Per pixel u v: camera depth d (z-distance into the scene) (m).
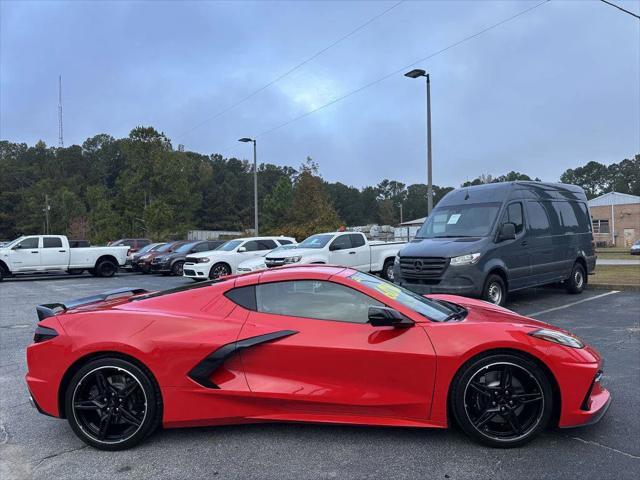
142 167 42.12
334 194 104.00
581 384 3.46
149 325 3.68
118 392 3.65
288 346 3.56
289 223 38.44
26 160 115.75
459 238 9.15
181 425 3.66
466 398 3.49
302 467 3.26
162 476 3.20
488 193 9.87
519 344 3.45
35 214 83.75
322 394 3.53
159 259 22.22
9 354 6.75
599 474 3.08
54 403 3.69
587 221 11.95
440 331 3.57
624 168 112.50
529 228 9.82
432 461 3.30
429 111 18.09
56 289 16.47
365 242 14.91
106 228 44.97
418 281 9.02
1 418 4.35
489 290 8.80
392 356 3.48
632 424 3.85
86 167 112.25
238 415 3.61
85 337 3.65
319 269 4.03
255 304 3.79
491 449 3.47
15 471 3.33
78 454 3.58
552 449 3.45
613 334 7.11
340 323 3.66
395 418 3.55
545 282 10.29
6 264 19.61
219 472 3.23
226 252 17.38
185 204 45.78
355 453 3.45
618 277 14.12
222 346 3.58
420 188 131.62
